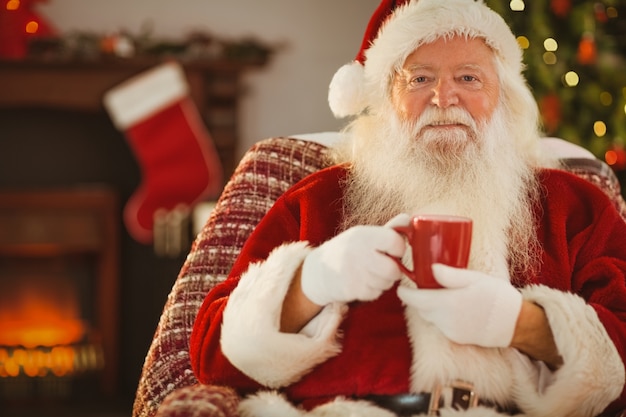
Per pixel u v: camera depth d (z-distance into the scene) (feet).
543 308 4.36
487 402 4.35
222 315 4.59
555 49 9.79
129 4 14.78
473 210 4.79
